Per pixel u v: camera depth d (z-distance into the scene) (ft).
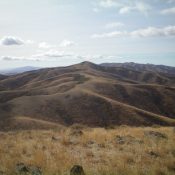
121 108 460.96
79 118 440.86
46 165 34.22
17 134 65.98
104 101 480.64
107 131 66.59
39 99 480.23
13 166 33.86
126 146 48.42
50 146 48.44
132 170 31.50
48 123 346.54
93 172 31.07
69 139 53.93
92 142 52.80
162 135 59.36
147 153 42.91
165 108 602.03
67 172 30.99
